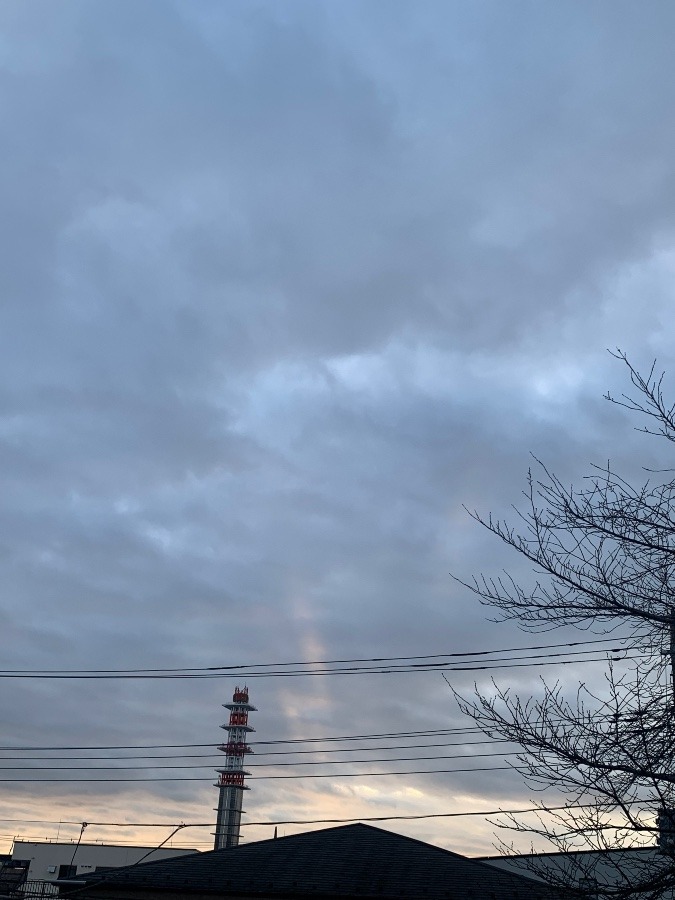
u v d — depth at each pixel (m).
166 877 25.38
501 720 10.39
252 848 27.12
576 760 9.88
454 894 22.20
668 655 10.19
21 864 66.94
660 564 10.50
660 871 9.70
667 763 9.77
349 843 26.52
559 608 10.70
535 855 11.33
